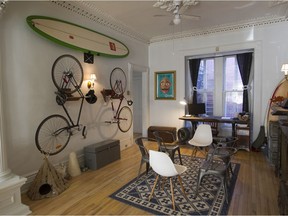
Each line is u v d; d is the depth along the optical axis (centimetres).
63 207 247
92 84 398
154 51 596
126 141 511
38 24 292
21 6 281
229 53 510
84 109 386
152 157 245
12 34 271
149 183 307
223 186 260
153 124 615
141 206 245
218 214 227
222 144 339
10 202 229
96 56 412
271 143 374
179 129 530
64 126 346
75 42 350
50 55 322
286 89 412
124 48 474
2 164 233
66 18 348
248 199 256
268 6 373
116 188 294
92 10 379
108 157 395
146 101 603
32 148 299
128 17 417
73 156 343
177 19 335
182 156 433
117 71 473
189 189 286
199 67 556
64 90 333
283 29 431
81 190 289
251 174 333
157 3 350
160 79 593
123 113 496
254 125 472
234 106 523
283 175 270
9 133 270
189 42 542
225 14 408
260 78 461
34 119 301
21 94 283
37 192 269
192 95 565
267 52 450
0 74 237
